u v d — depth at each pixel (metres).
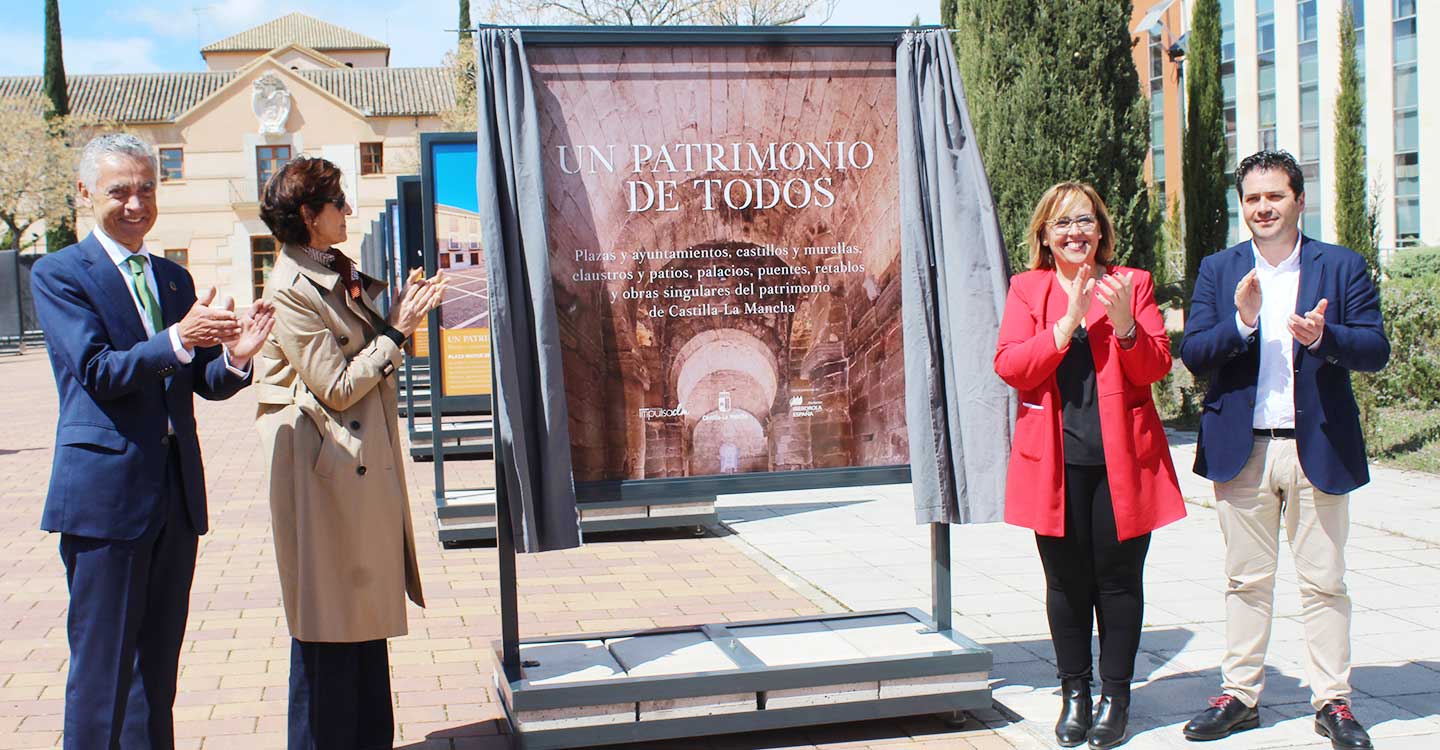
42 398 20.83
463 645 5.56
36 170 45.19
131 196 3.62
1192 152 13.51
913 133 4.50
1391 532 7.59
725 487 4.49
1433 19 23.42
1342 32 12.00
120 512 3.49
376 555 3.85
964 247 4.50
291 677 3.88
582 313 4.36
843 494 9.93
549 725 4.06
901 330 4.63
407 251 11.12
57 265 3.57
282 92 53.09
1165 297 13.94
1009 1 11.29
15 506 9.68
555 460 4.15
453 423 13.34
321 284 3.78
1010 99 11.32
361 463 3.82
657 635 4.75
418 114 54.12
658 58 4.38
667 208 4.41
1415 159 24.08
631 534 8.34
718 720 4.19
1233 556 4.31
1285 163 4.19
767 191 4.48
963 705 4.39
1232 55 27.91
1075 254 4.21
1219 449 4.27
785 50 4.47
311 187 3.80
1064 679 4.30
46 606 6.29
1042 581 6.66
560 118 4.31
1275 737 4.23
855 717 4.30
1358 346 4.03
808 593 6.54
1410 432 11.07
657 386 4.44
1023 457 4.25
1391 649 5.23
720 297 4.47
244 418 17.36
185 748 4.24
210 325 3.43
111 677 3.51
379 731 4.01
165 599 3.70
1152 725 4.39
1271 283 4.27
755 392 4.52
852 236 4.57
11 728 4.42
